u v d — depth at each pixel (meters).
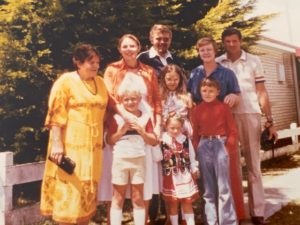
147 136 3.70
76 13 6.39
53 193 3.45
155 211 4.85
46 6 6.14
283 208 5.35
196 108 4.13
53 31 6.25
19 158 6.36
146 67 4.12
